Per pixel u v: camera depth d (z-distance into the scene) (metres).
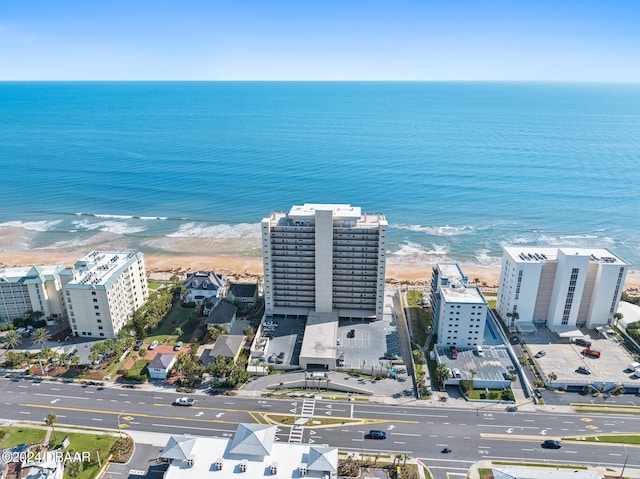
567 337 146.00
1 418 113.62
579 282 145.12
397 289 183.50
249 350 140.75
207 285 166.62
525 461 101.88
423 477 97.38
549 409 118.06
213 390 125.00
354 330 149.88
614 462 101.62
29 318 151.62
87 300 141.50
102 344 133.38
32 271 151.00
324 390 126.19
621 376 128.38
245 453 93.06
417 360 135.62
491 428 111.81
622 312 156.88
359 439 107.88
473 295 140.38
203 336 149.25
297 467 90.81
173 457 92.62
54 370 131.88
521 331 148.88
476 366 132.00
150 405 118.94
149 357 138.12
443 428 111.69
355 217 144.50
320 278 150.38
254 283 176.50
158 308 158.62
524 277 148.75
